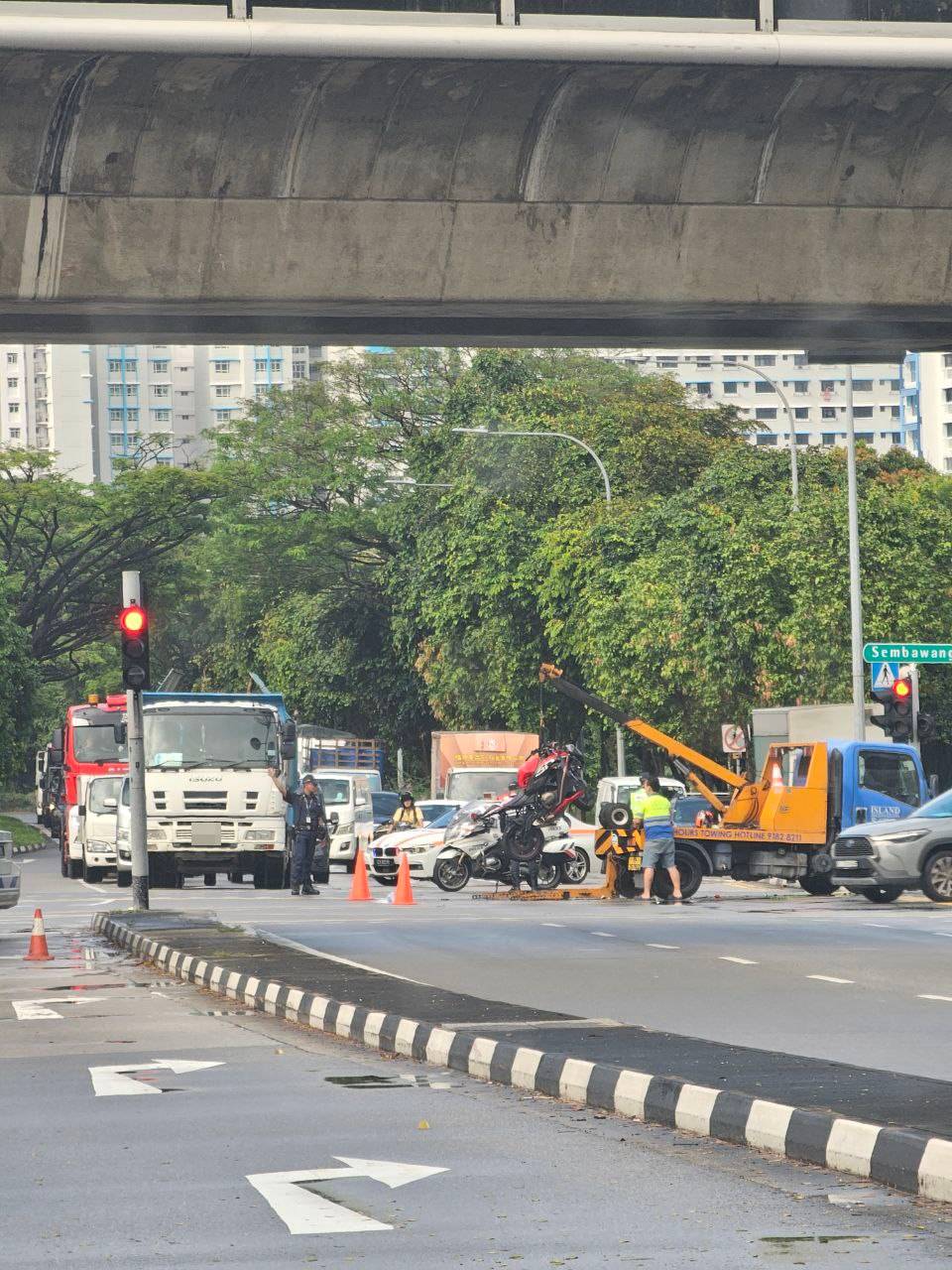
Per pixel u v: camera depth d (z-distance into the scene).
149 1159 17.83
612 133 38.41
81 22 33.88
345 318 41.75
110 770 91.50
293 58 34.75
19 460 165.88
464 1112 20.62
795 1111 17.94
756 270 40.12
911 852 60.59
